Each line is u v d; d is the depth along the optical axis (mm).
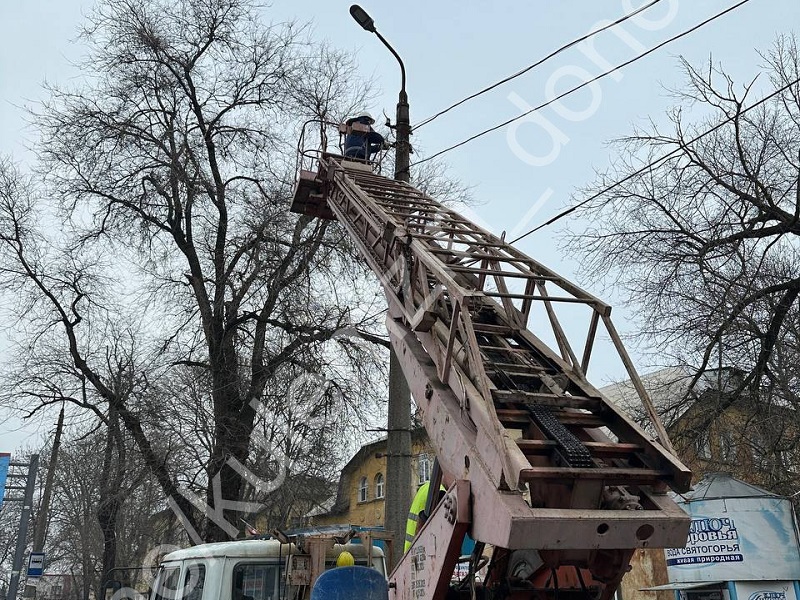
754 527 8406
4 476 22141
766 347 11562
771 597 8242
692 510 8852
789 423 11047
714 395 11883
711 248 12172
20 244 17750
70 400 17734
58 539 29266
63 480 27359
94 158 17266
